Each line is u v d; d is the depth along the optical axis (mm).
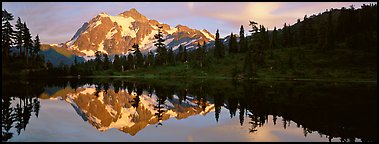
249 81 93562
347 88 58875
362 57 118188
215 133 19672
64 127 21406
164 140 17641
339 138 18297
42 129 20469
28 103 35969
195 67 146750
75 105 36406
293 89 56562
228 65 140750
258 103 35625
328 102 35375
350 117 25328
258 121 24094
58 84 80062
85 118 26062
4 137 17750
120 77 139875
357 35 137500
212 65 144750
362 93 47000
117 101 42750
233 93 50344
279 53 139000
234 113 28594
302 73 111625
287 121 23812
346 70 109000
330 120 24000
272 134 19328
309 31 156125
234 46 163750
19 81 82875
